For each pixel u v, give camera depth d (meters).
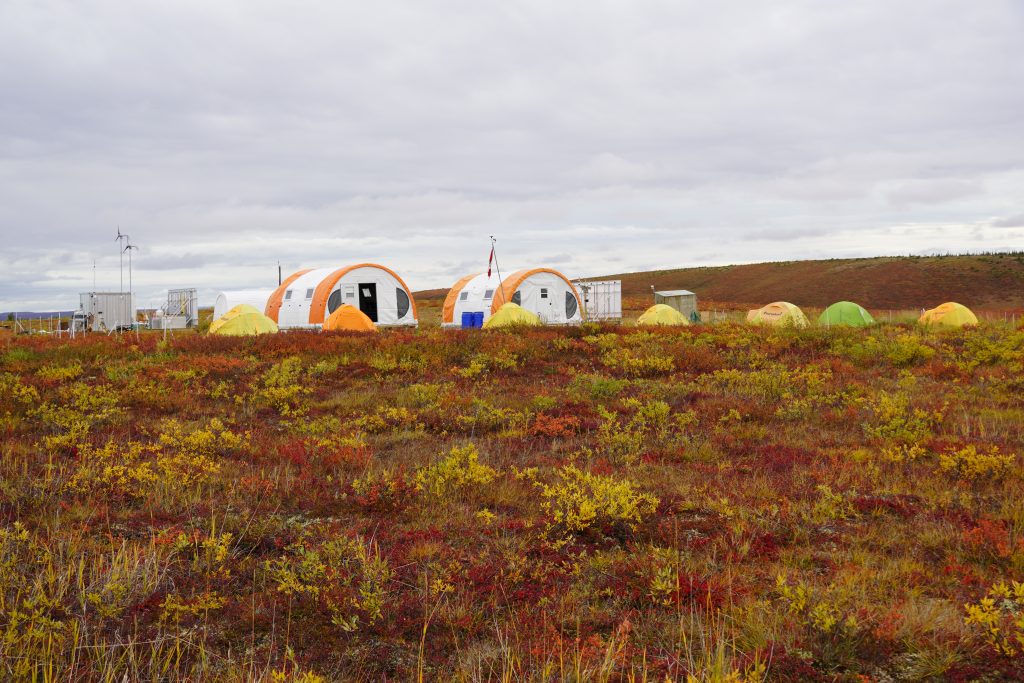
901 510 7.50
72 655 4.30
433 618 5.08
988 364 16.55
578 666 4.02
